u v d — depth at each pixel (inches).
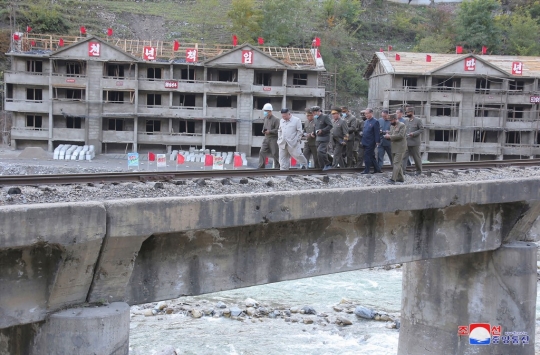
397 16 3336.6
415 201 458.9
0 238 276.1
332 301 855.7
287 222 412.5
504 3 3422.7
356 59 2974.9
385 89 2183.8
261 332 717.9
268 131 685.3
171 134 2128.4
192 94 2156.7
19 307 311.4
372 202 430.6
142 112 2100.1
